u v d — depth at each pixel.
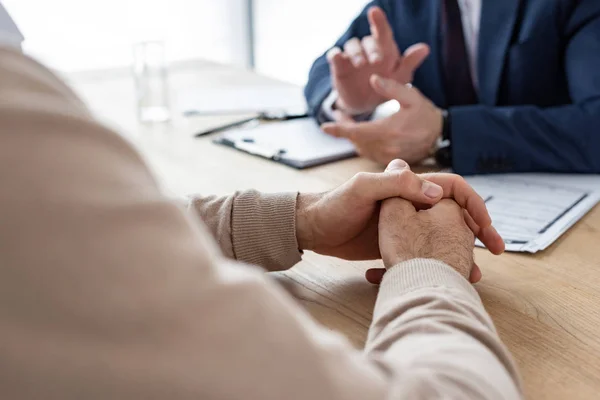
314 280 0.88
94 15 3.27
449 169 1.31
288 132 1.52
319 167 1.32
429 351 0.52
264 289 0.39
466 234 0.82
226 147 1.45
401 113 1.31
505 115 1.29
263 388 0.36
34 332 0.34
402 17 1.72
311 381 0.37
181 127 1.60
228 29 3.77
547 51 1.54
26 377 0.34
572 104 1.39
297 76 3.84
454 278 0.65
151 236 0.36
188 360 0.35
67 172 0.35
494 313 0.78
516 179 1.24
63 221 0.34
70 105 0.38
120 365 0.34
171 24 3.55
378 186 0.84
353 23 1.76
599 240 0.96
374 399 0.39
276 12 3.81
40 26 3.18
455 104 1.68
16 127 0.35
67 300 0.34
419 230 0.80
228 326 0.36
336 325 0.77
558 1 1.51
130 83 2.02
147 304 0.35
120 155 0.38
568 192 1.16
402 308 0.60
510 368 0.56
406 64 1.53
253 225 0.88
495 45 1.56
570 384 0.64
